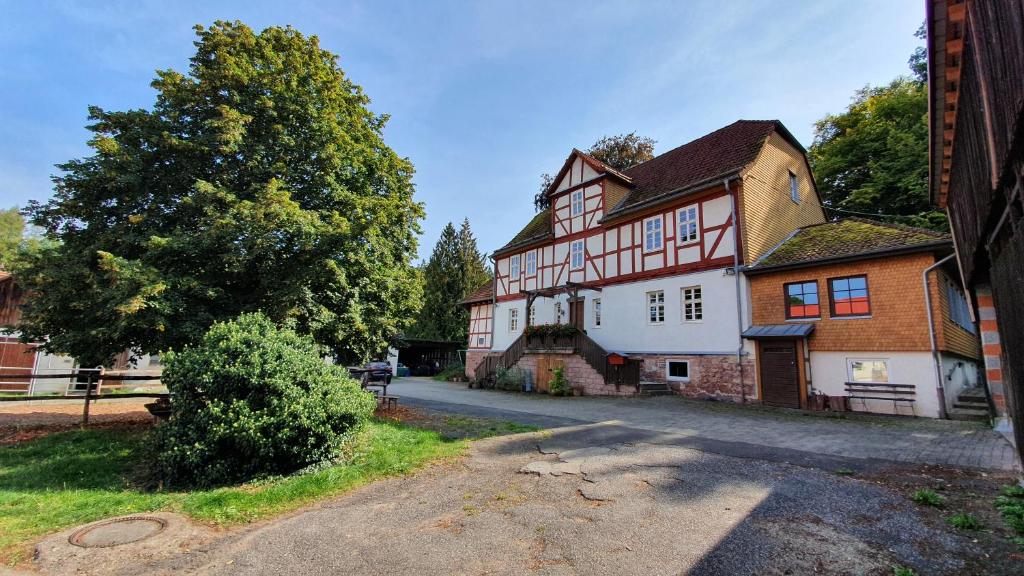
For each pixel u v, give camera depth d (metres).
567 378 19.19
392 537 4.28
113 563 3.80
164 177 10.36
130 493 5.82
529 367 20.95
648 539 4.14
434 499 5.35
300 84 12.21
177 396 6.76
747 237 15.35
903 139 20.73
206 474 6.25
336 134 11.83
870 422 10.71
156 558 3.89
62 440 8.66
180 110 10.55
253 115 11.18
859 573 3.46
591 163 21.52
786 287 14.38
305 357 7.33
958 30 4.96
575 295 21.72
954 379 12.52
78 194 9.86
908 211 21.25
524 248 26.05
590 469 6.51
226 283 10.19
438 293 44.94
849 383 12.70
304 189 11.64
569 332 19.20
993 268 6.13
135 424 10.51
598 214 21.19
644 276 18.53
